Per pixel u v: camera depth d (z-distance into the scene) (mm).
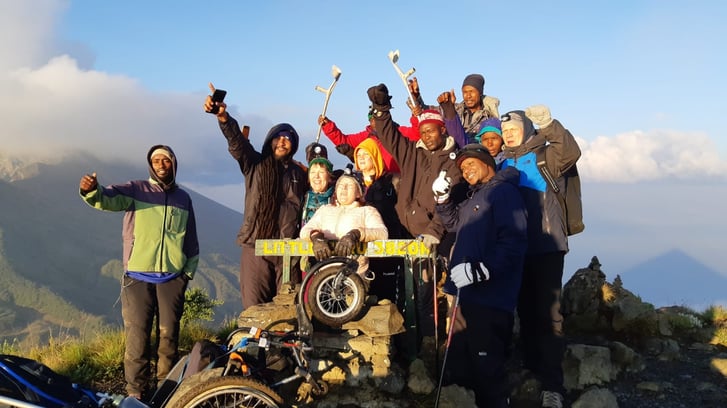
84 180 3363
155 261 3637
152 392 3703
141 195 3721
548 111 3252
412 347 3496
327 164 4102
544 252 3340
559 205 3402
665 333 4590
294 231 4242
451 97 3902
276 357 2904
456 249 3152
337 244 3262
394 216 4188
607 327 4723
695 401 3504
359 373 3186
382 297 4023
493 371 3018
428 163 3893
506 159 3570
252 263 4227
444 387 3189
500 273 3033
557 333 3361
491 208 3088
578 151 3270
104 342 4645
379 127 3910
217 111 3992
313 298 3137
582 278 4879
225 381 2451
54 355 4414
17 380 2562
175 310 3744
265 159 4250
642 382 3764
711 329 4949
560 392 3285
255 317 3393
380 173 4262
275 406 2482
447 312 4070
